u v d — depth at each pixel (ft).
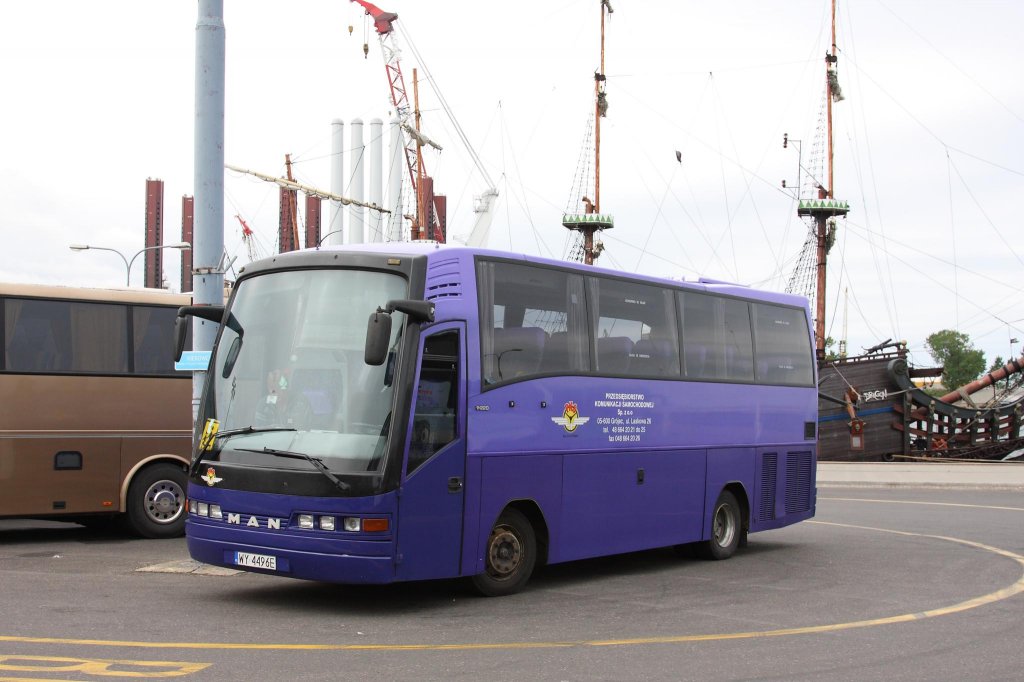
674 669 25.94
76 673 23.49
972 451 170.60
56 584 37.50
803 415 55.72
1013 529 62.64
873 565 47.32
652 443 44.62
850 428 167.63
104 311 51.75
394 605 35.19
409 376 33.01
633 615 34.06
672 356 46.32
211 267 44.14
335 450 32.32
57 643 26.99
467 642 29.04
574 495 40.11
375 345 30.83
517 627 31.58
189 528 34.73
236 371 35.01
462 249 36.09
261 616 32.24
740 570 45.88
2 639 27.37
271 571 32.58
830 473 108.27
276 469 32.68
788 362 54.95
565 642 29.25
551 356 39.34
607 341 42.47
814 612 34.91
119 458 51.55
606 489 41.83
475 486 35.37
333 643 28.35
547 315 39.42
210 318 38.78
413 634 30.12
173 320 53.42
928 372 171.22
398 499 32.40
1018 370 181.88
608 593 38.96
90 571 41.06
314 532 31.89
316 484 31.96
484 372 36.06
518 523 37.83
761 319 53.06
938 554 51.16
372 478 31.94
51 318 50.49
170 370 53.11
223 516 33.68
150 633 28.78
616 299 43.27
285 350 34.30
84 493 50.60
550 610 34.81
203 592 36.55
